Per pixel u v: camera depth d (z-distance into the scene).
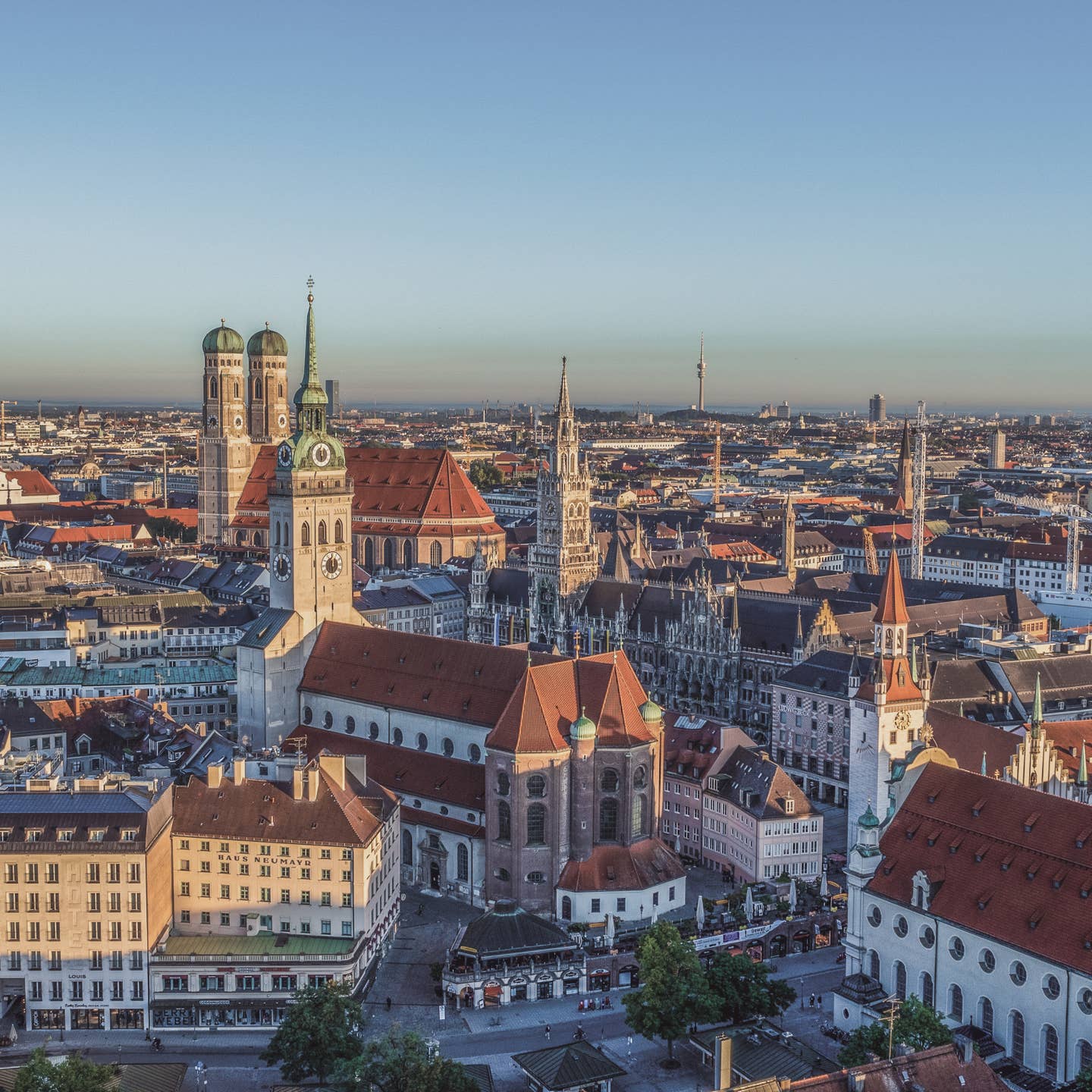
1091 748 193.75
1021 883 138.62
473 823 192.75
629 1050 152.25
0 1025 157.00
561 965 166.38
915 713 186.88
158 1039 156.12
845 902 184.00
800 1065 135.12
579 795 182.62
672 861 187.25
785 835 192.25
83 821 159.12
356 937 166.38
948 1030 131.50
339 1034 141.88
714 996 148.12
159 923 163.50
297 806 169.25
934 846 149.75
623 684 189.88
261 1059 150.50
